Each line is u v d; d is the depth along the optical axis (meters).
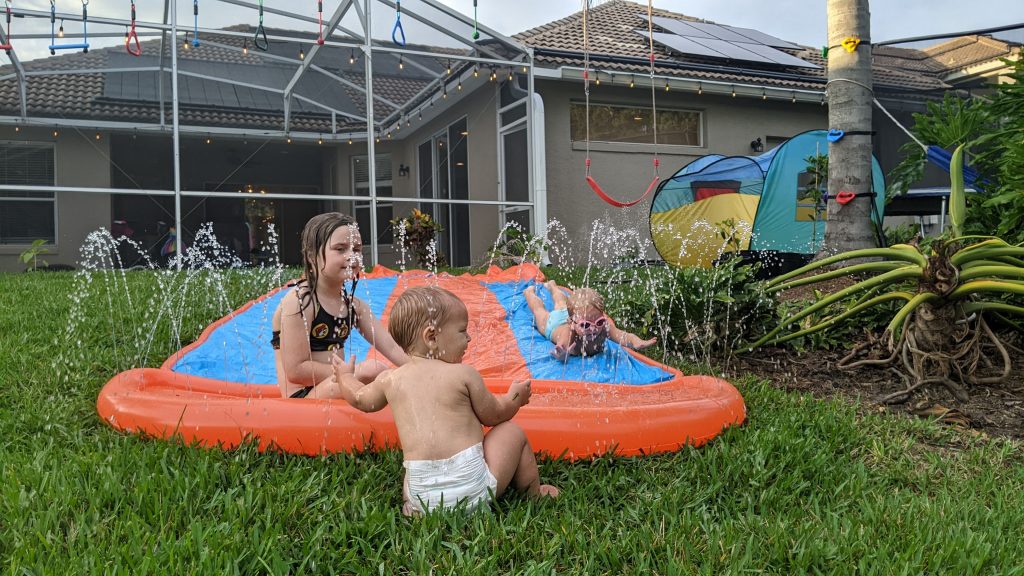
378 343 3.41
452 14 11.38
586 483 2.60
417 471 2.25
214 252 14.38
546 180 12.77
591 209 13.27
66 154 13.05
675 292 4.84
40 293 6.47
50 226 12.86
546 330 4.81
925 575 2.01
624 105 13.64
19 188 9.66
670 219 10.48
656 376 3.94
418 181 14.96
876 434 3.31
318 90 14.13
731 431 3.04
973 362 4.06
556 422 2.81
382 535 2.15
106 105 13.25
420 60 12.46
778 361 4.77
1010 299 4.63
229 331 4.78
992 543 2.21
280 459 2.71
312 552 1.98
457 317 2.44
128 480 2.41
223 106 14.15
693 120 14.30
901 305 4.78
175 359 3.94
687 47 14.20
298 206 15.53
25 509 2.17
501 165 12.93
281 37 11.84
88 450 2.68
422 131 14.96
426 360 2.40
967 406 3.85
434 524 2.14
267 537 2.04
